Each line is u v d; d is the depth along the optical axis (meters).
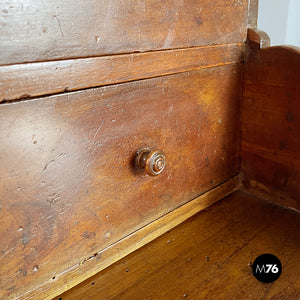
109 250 0.73
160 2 0.66
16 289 0.60
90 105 0.61
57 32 0.53
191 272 0.71
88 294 0.67
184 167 0.85
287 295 0.64
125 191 0.73
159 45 0.69
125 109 0.67
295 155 0.87
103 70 0.61
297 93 0.82
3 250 0.56
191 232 0.85
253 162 0.99
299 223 0.87
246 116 0.96
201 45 0.78
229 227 0.86
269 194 0.98
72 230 0.65
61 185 0.61
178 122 0.80
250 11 0.88
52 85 0.55
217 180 0.97
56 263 0.64
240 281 0.68
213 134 0.91
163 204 0.83
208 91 0.85
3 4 0.47
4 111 0.51
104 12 0.58
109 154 0.67
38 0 0.50
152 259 0.76
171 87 0.75
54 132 0.57
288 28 1.36
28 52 0.51
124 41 0.62
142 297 0.65
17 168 0.54
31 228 0.59
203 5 0.75
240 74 0.92
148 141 0.74
